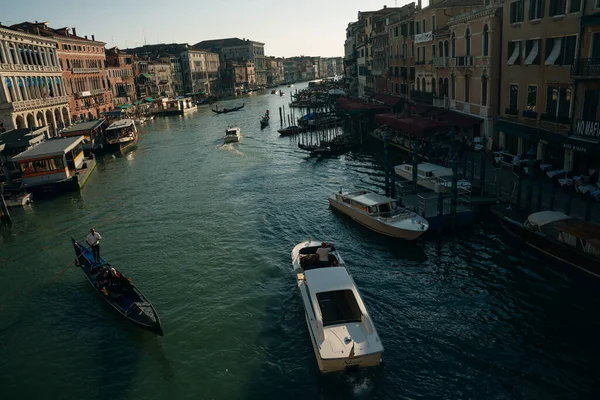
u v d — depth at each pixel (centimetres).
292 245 2092
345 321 1259
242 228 2359
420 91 4331
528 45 2616
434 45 3972
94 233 1900
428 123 3312
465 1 3862
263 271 1836
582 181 2161
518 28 2681
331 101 8575
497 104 3034
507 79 2862
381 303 1547
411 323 1424
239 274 1822
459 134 3569
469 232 2062
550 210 1961
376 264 1848
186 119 8606
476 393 1132
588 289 1538
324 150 4156
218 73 15362
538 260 1750
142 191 3319
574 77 2158
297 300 1602
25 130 4194
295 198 2866
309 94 9781
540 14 2462
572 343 1289
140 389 1215
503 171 2681
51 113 5638
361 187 3025
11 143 3691
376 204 2144
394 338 1352
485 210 2247
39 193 3303
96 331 1502
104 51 8262
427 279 1695
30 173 3284
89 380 1266
